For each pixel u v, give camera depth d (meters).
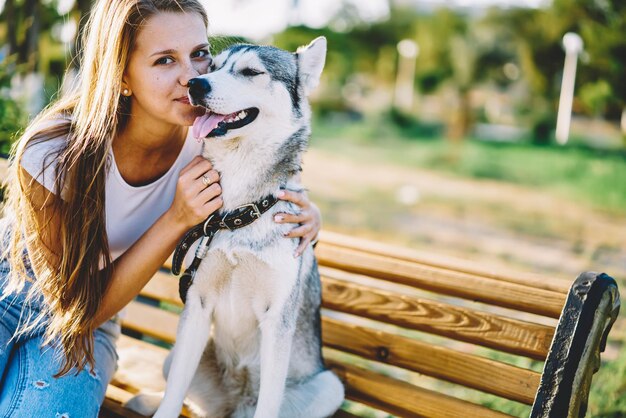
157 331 3.09
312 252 2.66
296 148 2.55
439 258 2.64
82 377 2.25
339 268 2.82
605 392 3.43
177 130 2.53
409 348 2.61
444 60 25.20
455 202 11.41
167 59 2.29
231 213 2.38
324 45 2.74
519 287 2.40
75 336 2.21
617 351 4.19
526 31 20.55
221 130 2.36
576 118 21.33
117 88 2.21
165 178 2.55
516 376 2.36
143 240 2.32
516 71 23.41
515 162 16.00
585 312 2.00
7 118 3.90
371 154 17.84
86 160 2.21
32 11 4.93
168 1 2.28
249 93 2.42
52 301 2.22
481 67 23.48
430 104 26.98
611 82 14.80
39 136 2.23
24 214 2.21
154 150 2.48
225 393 2.71
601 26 14.10
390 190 12.34
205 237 2.44
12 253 2.23
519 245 8.16
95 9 2.30
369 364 4.23
